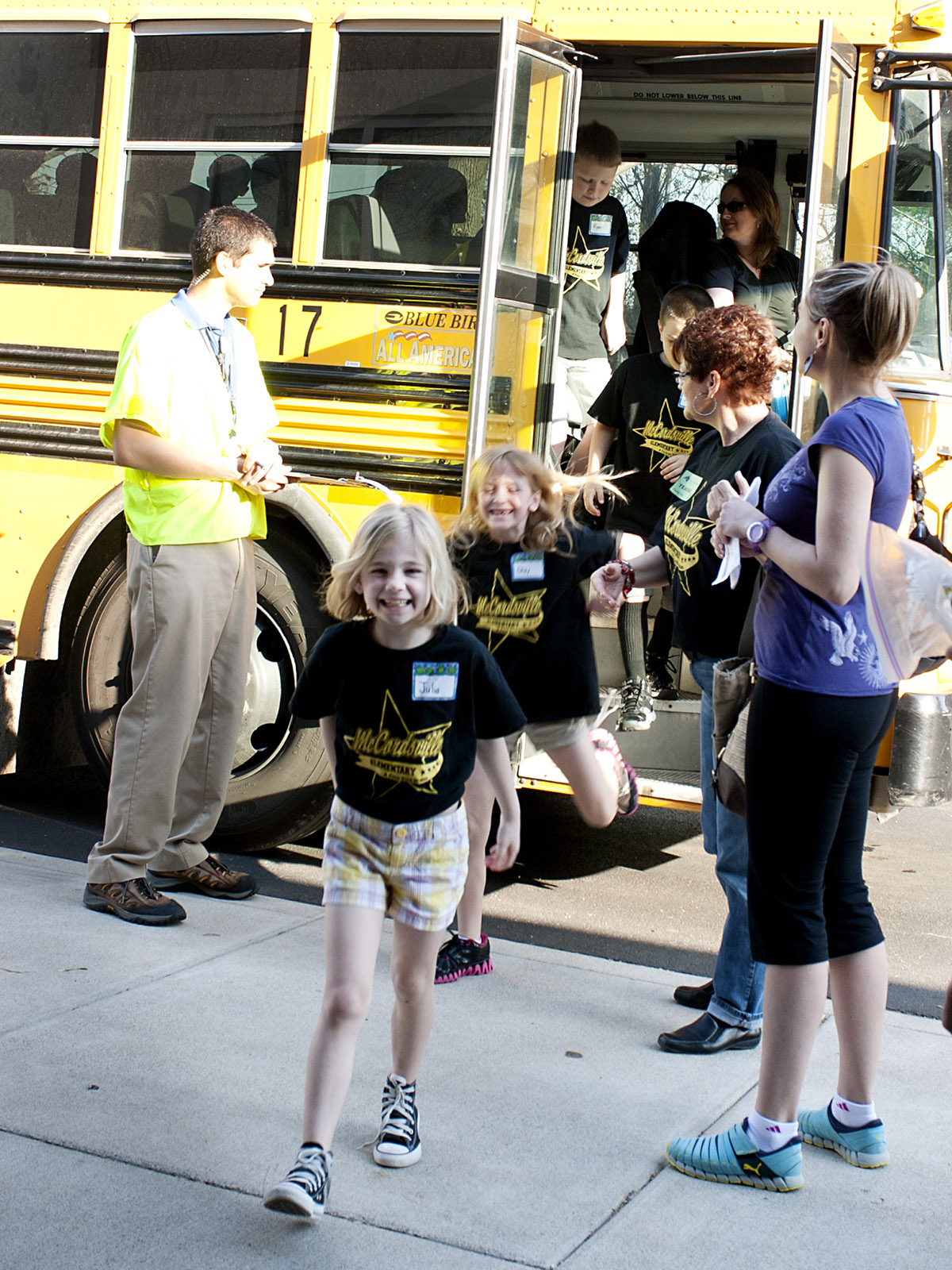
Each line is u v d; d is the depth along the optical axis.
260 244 4.23
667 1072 3.27
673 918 4.68
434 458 4.57
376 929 2.62
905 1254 2.50
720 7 4.53
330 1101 2.48
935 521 4.55
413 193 4.62
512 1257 2.44
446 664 2.66
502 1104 3.05
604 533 3.59
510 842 2.79
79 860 4.90
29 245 5.04
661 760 4.83
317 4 4.68
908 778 4.47
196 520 4.16
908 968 4.27
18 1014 3.39
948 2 4.40
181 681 4.17
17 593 5.02
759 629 2.75
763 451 3.24
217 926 4.17
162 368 4.07
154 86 4.86
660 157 6.80
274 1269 2.36
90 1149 2.74
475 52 4.56
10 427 5.02
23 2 4.96
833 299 2.68
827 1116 2.91
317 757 4.83
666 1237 2.53
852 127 4.51
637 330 6.31
